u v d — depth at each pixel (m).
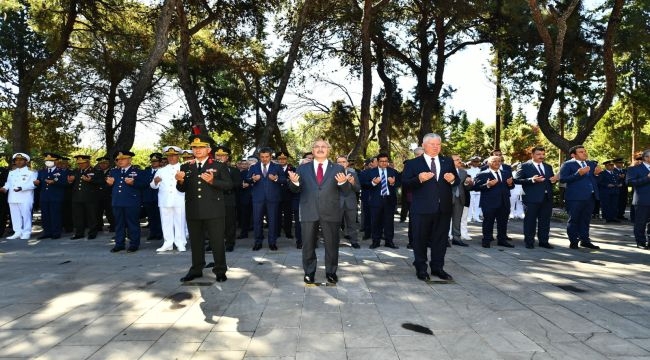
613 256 8.09
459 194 9.37
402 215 14.22
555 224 13.70
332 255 6.05
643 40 16.44
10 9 18.34
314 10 18.17
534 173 8.96
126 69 20.61
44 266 7.28
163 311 4.80
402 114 24.05
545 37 15.39
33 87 21.33
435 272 6.32
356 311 4.77
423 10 19.48
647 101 21.08
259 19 17.48
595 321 4.43
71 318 4.58
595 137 34.53
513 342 3.88
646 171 9.13
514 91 19.28
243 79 21.45
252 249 9.01
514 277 6.39
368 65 17.12
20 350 3.74
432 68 22.97
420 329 4.21
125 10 17.61
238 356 3.58
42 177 10.93
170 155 8.77
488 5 17.55
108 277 6.44
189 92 15.60
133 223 8.80
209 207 6.07
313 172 6.11
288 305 4.99
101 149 25.98
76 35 20.19
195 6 16.44
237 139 23.52
